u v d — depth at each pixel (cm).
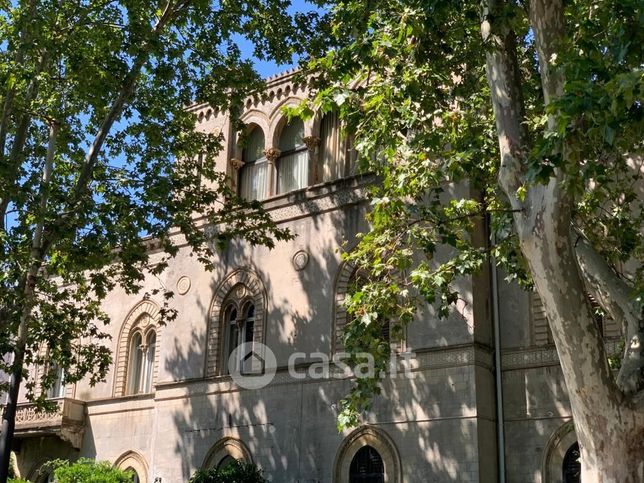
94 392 3042
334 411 2331
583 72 1040
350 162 2633
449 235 1458
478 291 2216
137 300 3048
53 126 1986
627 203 1625
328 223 2552
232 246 2772
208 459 2562
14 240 1742
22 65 1798
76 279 2145
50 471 2969
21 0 1814
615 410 1062
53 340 1969
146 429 2827
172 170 2167
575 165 1039
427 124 1680
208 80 2156
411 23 1409
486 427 2103
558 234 1100
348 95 1478
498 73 1325
